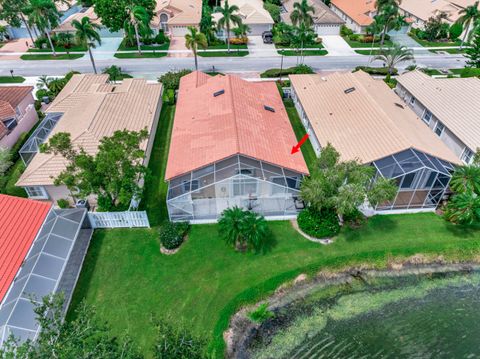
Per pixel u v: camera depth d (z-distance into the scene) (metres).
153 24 73.00
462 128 40.62
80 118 39.62
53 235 28.16
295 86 49.91
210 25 70.38
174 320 25.14
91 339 17.95
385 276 29.52
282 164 32.06
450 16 81.44
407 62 66.75
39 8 62.62
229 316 25.84
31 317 22.70
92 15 74.81
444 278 29.47
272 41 74.00
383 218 33.62
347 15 84.50
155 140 43.38
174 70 62.03
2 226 25.39
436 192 33.59
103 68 62.72
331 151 31.48
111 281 27.73
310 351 24.42
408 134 35.28
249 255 29.98
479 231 32.56
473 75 54.25
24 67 62.91
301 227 31.84
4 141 40.72
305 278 28.83
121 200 27.67
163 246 30.50
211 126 36.81
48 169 33.34
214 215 32.72
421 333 25.56
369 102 41.31
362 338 25.22
